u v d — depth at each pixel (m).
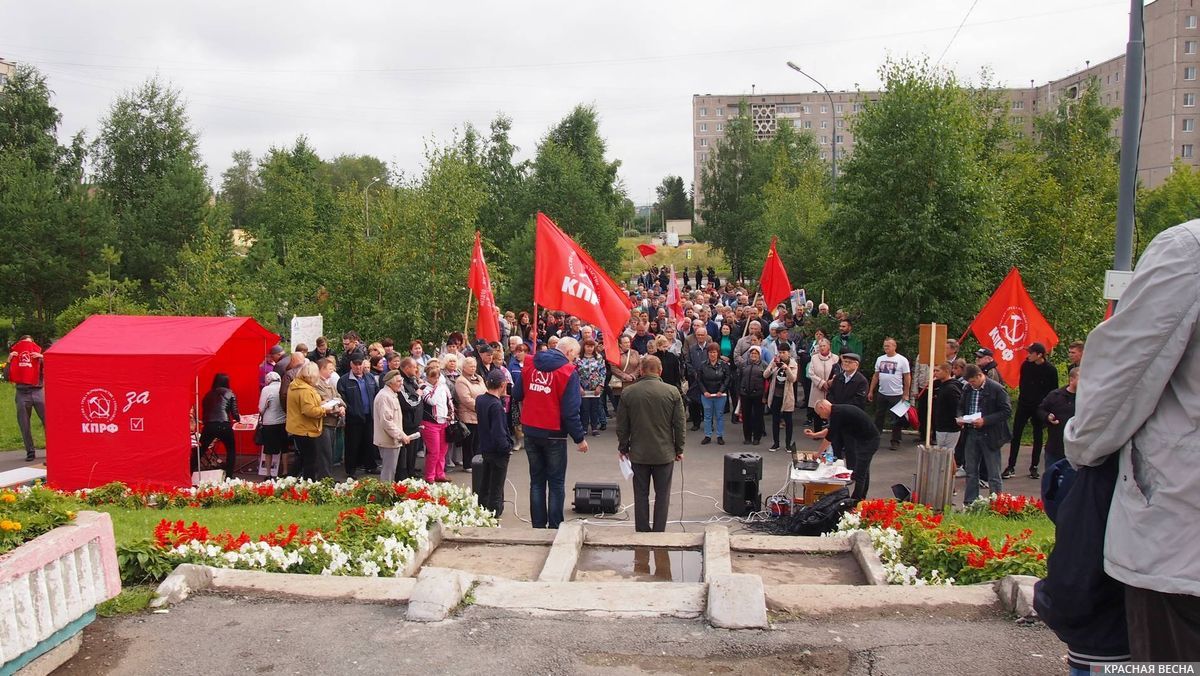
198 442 12.66
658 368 9.57
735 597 5.43
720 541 7.81
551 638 5.14
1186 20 79.69
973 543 7.00
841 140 141.12
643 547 8.09
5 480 11.77
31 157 37.69
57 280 28.66
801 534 9.77
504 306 33.59
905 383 15.58
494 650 5.00
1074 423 2.88
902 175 18.89
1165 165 81.62
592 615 5.46
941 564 6.87
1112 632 3.06
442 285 20.00
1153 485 2.66
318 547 7.13
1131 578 2.69
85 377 11.55
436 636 5.19
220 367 15.02
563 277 12.20
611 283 12.86
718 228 67.94
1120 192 9.94
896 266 19.23
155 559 6.39
